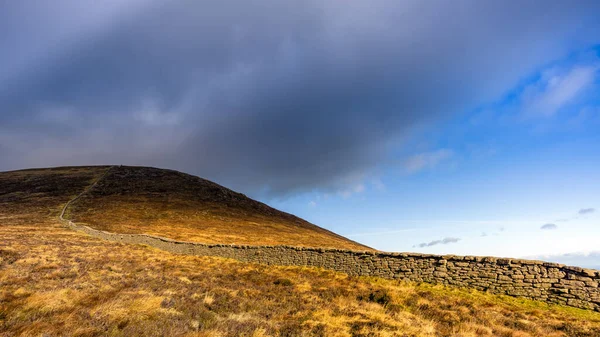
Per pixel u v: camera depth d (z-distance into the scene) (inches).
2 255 759.1
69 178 3983.8
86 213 2578.7
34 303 427.8
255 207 3951.8
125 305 450.6
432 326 457.7
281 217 3919.8
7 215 2353.6
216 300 533.6
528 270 604.1
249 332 390.6
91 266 726.5
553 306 555.2
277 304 542.0
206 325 402.6
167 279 674.8
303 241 2470.5
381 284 719.1
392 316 497.7
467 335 427.5
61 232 1700.3
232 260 1135.0
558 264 580.7
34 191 3339.1
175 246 1421.0
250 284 719.1
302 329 415.8
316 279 793.6
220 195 3922.2
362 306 549.6
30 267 650.8
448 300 586.2
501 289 621.0
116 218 2485.2
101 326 368.5
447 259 700.0
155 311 435.8
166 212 2851.9
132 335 347.3
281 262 1023.6
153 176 4269.2
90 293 503.5
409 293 628.7
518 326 467.5
